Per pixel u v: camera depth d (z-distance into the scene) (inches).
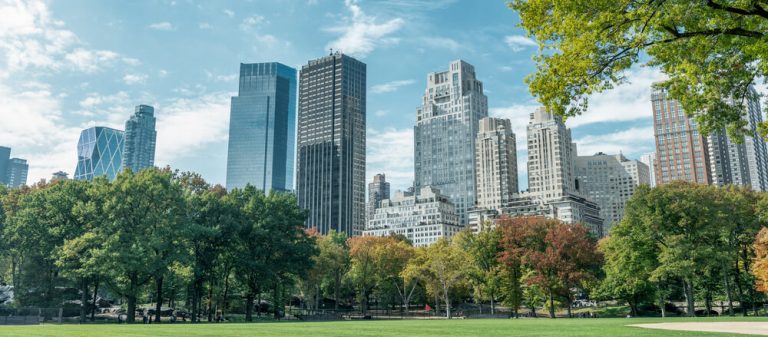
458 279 3663.9
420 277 3858.3
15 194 3016.7
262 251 3102.9
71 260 2549.2
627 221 2984.7
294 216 3324.3
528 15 811.4
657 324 1647.4
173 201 2714.1
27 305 2728.8
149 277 2613.2
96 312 3348.9
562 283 3174.2
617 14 746.2
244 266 3002.0
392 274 4229.8
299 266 3218.5
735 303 3730.3
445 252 3816.4
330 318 3501.5
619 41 776.3
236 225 2918.3
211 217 2999.5
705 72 848.3
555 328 1370.6
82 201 2637.8
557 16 794.2
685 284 2974.9
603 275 3799.2
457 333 1117.7
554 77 824.3
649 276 3006.9
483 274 3693.4
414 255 4338.1
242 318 3262.8
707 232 2684.5
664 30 770.8
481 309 4505.4
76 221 2637.8
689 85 895.7
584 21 767.1
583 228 3563.0
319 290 4751.5
